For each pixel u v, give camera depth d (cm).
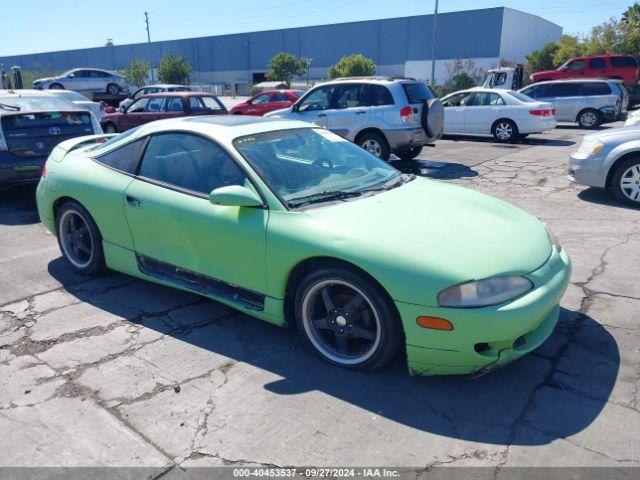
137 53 8050
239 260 339
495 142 1450
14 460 250
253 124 400
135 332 369
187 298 422
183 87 2075
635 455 249
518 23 5525
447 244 297
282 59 5691
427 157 1162
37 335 365
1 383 310
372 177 391
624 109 1888
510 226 334
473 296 274
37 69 5850
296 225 316
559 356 334
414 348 287
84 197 427
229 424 273
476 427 270
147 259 400
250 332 368
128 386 306
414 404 288
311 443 259
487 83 2716
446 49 5575
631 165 679
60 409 286
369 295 294
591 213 660
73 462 248
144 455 252
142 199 385
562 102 1861
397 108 953
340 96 1012
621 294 421
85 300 420
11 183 700
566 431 266
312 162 381
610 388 300
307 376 315
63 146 491
